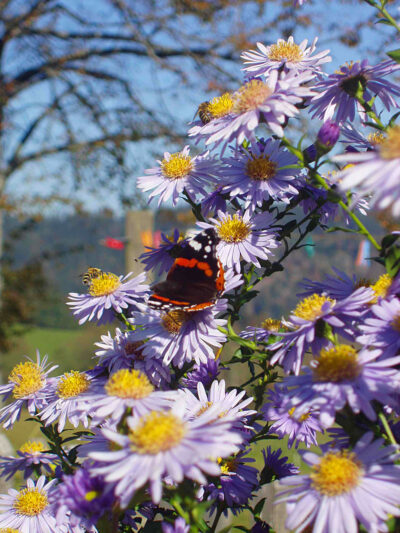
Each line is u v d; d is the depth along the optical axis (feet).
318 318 0.80
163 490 0.75
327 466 0.71
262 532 0.94
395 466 0.70
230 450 0.69
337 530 0.68
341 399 0.73
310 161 0.99
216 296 0.91
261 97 0.90
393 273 0.82
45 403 1.01
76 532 0.92
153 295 0.91
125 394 0.81
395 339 0.78
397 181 0.64
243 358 0.96
